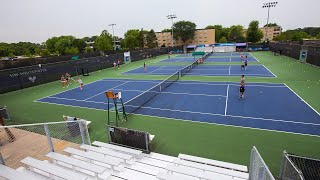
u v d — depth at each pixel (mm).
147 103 16844
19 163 7812
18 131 10914
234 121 12555
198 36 117125
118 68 39562
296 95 17141
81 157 7605
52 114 15570
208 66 37219
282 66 32812
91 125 12945
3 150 8844
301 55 35875
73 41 102000
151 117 13781
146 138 8914
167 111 14805
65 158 6898
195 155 9117
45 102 18969
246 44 72875
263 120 12484
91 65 36156
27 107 17703
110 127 9711
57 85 26969
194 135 10977
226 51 74812
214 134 10984
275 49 56438
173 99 17672
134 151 8367
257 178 5043
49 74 28969
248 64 37531
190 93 19328
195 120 12977
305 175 6129
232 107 15031
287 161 6301
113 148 8734
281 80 23031
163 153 9375
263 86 20703
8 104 18984
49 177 6059
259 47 70000
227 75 27750
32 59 33156
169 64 43344
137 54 53000
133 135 9195
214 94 18641
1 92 23469
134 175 6664
